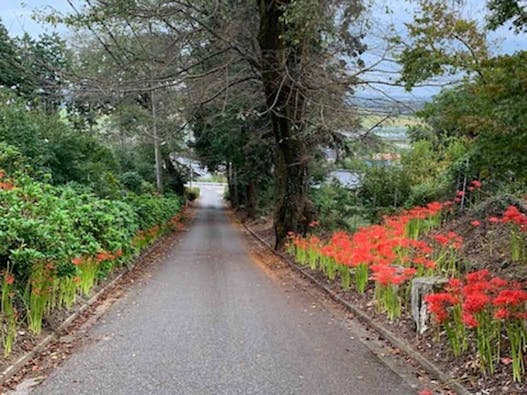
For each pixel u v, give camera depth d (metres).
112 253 7.94
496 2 4.68
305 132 12.24
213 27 11.85
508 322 3.71
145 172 26.78
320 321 6.09
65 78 12.24
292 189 13.30
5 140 10.20
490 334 3.98
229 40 11.77
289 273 10.13
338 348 4.99
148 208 14.08
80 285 6.93
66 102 13.12
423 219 9.12
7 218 4.84
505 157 4.35
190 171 32.25
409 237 8.33
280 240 13.45
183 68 12.52
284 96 11.97
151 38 12.76
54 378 4.16
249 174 21.56
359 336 5.44
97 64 16.39
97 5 10.76
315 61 11.15
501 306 3.70
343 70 11.45
